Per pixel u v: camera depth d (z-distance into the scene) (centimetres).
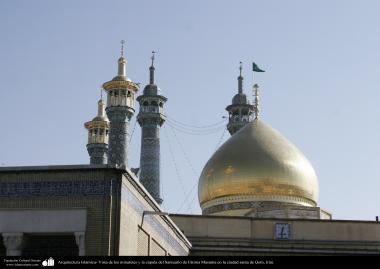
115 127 6122
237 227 4300
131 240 2627
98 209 2500
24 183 2567
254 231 4300
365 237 4303
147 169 7250
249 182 4775
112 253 2452
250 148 4875
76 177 2548
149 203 2916
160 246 3105
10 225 2517
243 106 8069
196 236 4262
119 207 2505
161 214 2883
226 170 4847
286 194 4784
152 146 7362
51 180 2556
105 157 6650
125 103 6156
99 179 2533
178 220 4291
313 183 4925
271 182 4772
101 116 6756
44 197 2541
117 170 2528
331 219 4438
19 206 2539
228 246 4238
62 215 2508
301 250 4256
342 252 4259
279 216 4594
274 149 4875
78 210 2506
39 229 2505
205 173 5003
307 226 4319
